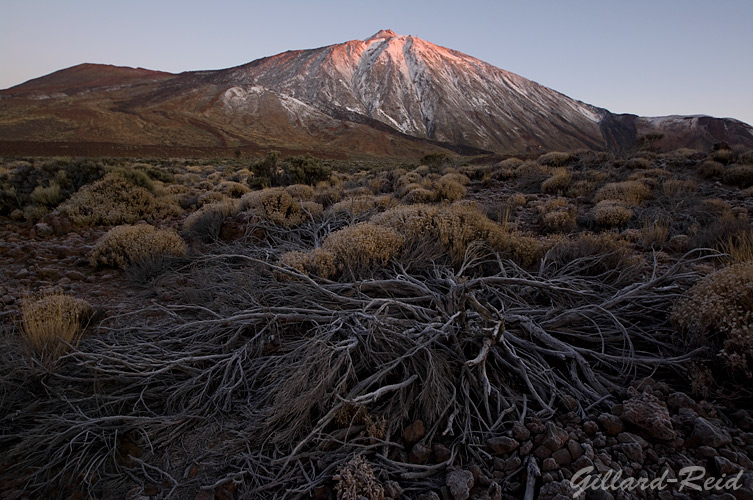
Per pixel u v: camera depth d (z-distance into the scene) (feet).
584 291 12.77
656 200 30.55
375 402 8.98
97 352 11.16
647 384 8.95
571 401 8.66
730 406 8.30
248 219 24.94
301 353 10.36
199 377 10.23
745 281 9.85
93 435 8.78
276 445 8.11
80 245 25.45
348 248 15.35
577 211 30.40
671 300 12.14
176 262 20.20
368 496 6.77
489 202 35.83
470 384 9.18
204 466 8.13
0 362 10.43
